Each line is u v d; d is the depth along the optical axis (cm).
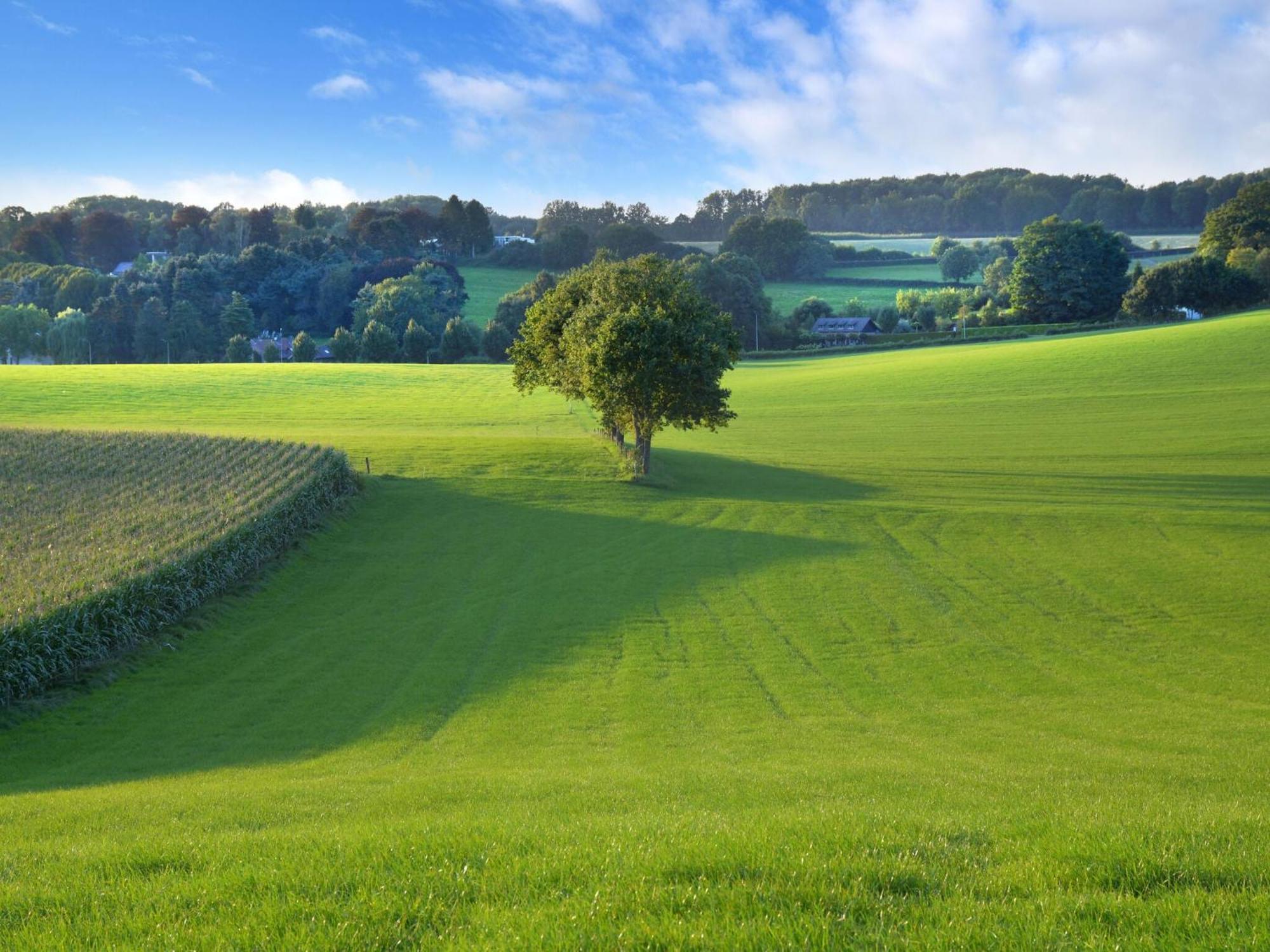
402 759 2208
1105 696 2756
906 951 643
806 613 3641
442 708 2680
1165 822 1012
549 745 2323
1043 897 726
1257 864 780
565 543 4662
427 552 4472
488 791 1550
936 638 3353
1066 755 2062
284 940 695
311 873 835
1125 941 643
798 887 752
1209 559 4375
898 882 775
